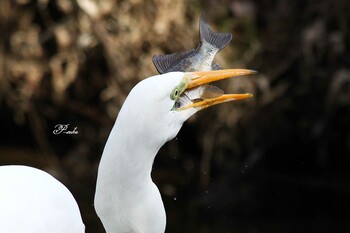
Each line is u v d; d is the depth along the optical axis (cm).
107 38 925
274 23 910
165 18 921
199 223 850
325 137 898
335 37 862
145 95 406
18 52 968
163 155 971
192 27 924
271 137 916
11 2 962
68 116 989
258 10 928
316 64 880
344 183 895
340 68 866
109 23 933
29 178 464
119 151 413
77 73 953
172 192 907
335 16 876
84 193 905
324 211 878
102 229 801
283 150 920
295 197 894
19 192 449
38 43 962
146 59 924
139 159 415
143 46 928
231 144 923
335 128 897
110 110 944
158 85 409
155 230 436
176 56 452
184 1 927
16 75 970
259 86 894
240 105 907
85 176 950
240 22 920
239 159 924
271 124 912
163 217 437
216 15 923
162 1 921
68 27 941
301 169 913
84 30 934
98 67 957
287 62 898
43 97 981
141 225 432
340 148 904
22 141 1009
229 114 912
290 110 909
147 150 415
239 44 912
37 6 962
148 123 408
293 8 906
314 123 895
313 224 855
